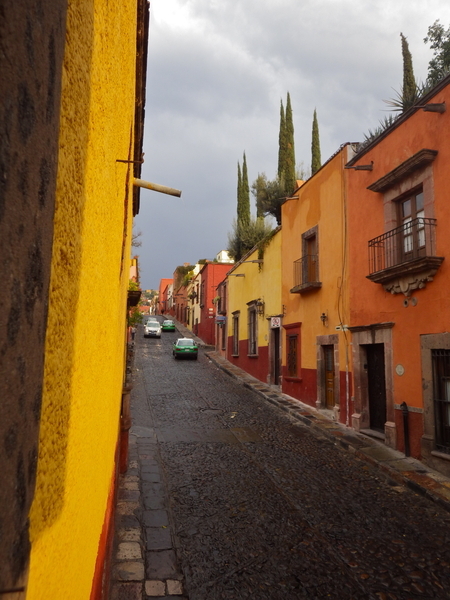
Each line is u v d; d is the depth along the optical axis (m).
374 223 10.27
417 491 7.02
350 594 4.18
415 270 8.38
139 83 5.14
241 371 22.66
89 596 1.77
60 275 0.94
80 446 1.36
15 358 0.58
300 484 7.21
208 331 37.78
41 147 0.66
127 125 3.29
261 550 4.97
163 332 47.72
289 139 26.14
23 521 0.64
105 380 2.51
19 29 0.56
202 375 22.09
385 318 9.71
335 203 12.33
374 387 10.55
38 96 0.64
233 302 25.92
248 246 26.75
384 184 9.52
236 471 7.80
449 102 7.92
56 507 0.99
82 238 1.17
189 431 10.84
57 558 1.01
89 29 1.16
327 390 12.98
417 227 8.91
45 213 0.69
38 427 0.71
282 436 10.54
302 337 14.55
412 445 8.58
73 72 0.98
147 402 14.65
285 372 16.08
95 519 2.07
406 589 4.29
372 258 10.27
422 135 8.64
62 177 0.91
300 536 5.34
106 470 3.01
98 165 1.46
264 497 6.58
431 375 8.17
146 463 8.13
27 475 0.66
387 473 7.88
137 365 24.80
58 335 0.95
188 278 52.81
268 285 18.80
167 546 4.97
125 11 2.51
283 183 23.27
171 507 6.14
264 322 19.25
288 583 4.33
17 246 0.57
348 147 11.77
